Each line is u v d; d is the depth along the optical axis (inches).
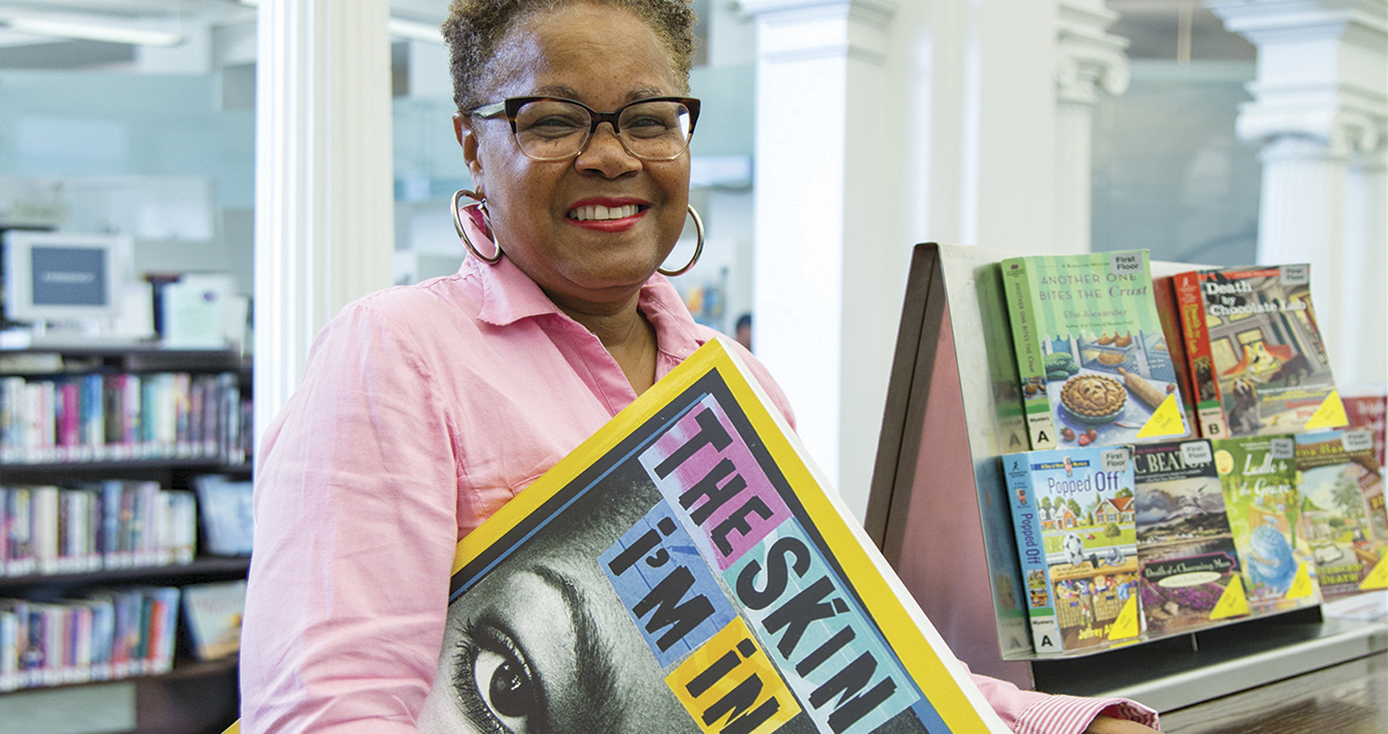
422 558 31.6
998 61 131.9
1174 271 58.9
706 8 400.8
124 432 164.2
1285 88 201.8
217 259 250.4
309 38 86.5
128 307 179.6
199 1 398.0
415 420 32.9
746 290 365.7
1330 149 202.8
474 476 34.0
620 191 37.8
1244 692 51.1
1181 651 52.6
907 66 135.0
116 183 310.8
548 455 35.1
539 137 37.1
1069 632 46.6
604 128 37.2
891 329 136.8
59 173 404.2
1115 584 48.3
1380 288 221.3
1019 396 50.1
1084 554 47.7
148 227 321.4
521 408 35.5
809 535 31.1
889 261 137.3
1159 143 370.9
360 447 32.0
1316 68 197.9
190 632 170.4
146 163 410.6
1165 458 51.7
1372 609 69.8
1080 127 148.4
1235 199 370.6
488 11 38.0
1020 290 49.8
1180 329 57.9
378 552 31.2
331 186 87.2
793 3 131.6
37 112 400.8
